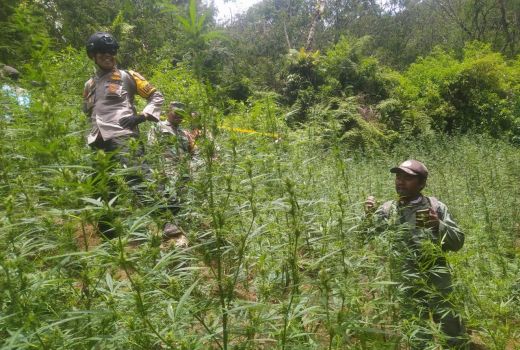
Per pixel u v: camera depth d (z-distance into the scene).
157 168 2.54
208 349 1.92
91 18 12.03
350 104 10.12
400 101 15.04
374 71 15.45
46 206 2.20
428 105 16.16
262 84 13.54
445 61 18.59
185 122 1.94
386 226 3.15
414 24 34.69
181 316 1.82
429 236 3.16
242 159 2.20
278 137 3.28
